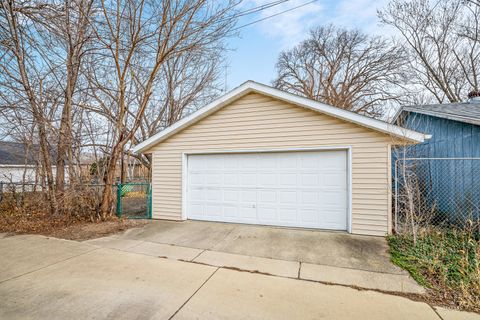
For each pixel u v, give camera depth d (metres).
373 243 4.70
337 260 3.94
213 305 2.67
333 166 5.60
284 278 3.33
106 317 2.45
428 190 6.84
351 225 5.34
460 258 3.76
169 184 7.00
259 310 2.58
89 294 2.89
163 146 7.10
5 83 7.07
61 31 7.29
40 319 2.43
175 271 3.54
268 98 6.05
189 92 15.30
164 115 15.13
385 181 5.12
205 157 6.77
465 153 5.75
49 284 3.14
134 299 2.78
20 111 7.48
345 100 18.81
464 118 5.35
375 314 2.52
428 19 13.95
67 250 4.46
